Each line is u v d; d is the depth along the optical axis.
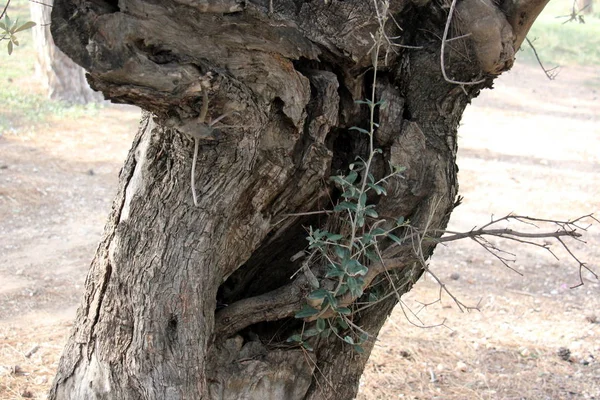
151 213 2.43
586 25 19.80
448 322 5.57
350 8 2.41
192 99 2.09
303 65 2.51
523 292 6.25
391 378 4.65
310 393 2.86
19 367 4.50
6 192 7.67
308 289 2.65
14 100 10.86
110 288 2.52
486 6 2.43
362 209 2.45
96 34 1.92
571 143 11.37
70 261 6.36
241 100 2.20
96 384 2.55
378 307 2.88
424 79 2.65
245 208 2.49
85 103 11.31
